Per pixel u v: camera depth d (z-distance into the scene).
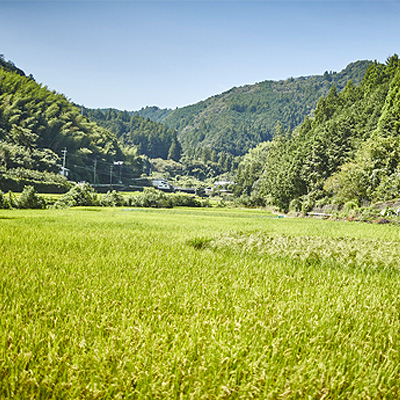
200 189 145.25
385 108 47.81
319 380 2.15
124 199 46.16
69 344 2.48
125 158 152.38
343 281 4.75
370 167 34.66
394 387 2.17
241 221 19.11
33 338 2.51
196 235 10.09
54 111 120.62
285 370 2.26
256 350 2.45
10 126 101.75
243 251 7.54
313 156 50.28
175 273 4.82
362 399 2.09
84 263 5.23
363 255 7.20
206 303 3.44
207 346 2.50
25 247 6.55
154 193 48.91
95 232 9.87
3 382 2.11
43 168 89.94
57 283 4.01
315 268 5.94
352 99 76.44
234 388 2.11
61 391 2.06
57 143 113.44
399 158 33.72
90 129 138.12
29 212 22.22
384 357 2.51
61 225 12.08
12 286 3.77
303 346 2.57
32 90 124.00
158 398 2.06
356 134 52.00
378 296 3.94
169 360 2.30
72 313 3.00
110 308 3.26
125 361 2.23
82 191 39.16
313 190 47.78
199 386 2.05
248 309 3.17
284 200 54.88
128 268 4.94
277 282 4.50
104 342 2.49
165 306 3.32
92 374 2.18
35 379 2.06
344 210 32.22
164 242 8.38
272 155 87.44
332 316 3.14
